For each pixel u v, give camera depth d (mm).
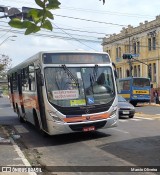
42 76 12047
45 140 13164
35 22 2914
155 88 48719
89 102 12211
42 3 2850
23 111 17859
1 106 40562
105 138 12922
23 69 16641
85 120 12094
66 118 11891
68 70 12312
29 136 14383
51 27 2934
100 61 12938
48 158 9805
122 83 41375
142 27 54594
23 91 17016
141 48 55250
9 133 15320
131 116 22016
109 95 12711
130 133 14125
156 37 51250
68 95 12055
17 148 11227
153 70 52375
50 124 11914
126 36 58969
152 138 12727
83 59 12641
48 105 11906
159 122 18953
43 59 12219
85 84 12367
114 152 10172
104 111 12461
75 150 10852
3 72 65438
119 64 61750
